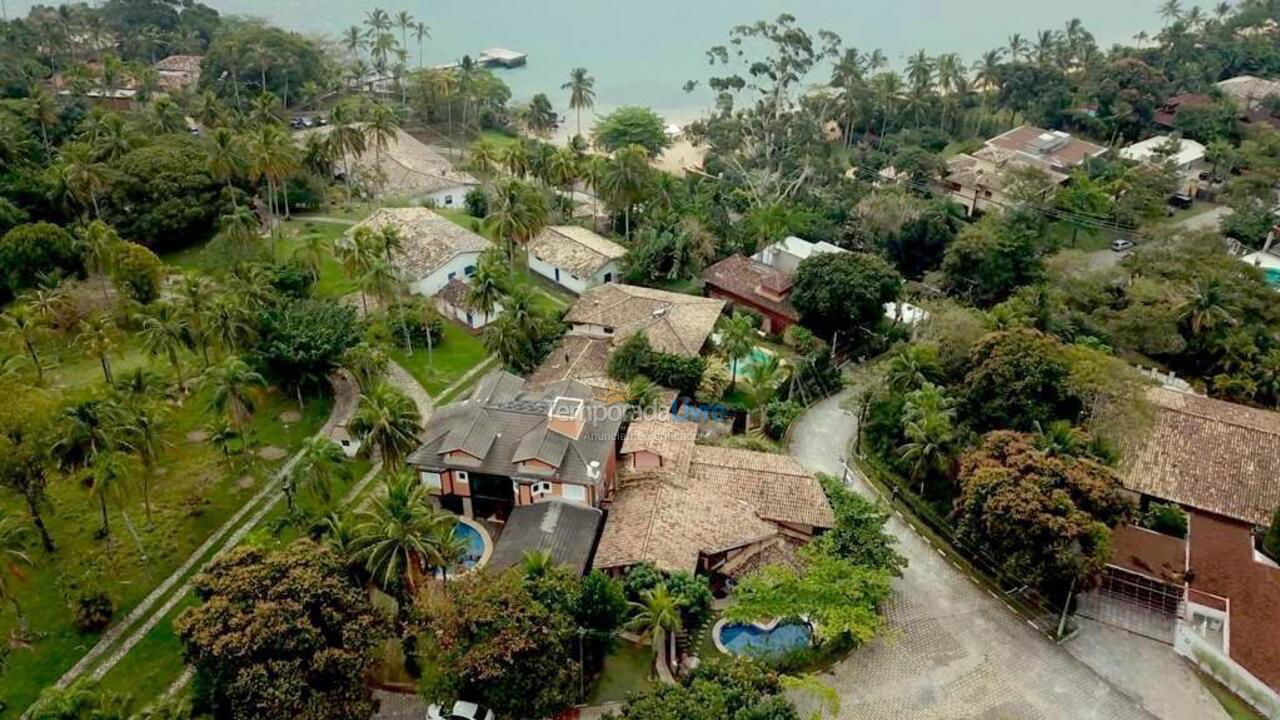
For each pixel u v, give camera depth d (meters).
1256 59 187.00
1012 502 63.06
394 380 91.44
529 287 111.19
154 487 75.88
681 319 96.44
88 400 66.94
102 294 97.12
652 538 65.25
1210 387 93.31
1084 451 70.69
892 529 73.44
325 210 130.50
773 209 122.88
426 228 112.44
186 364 91.44
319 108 182.12
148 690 58.66
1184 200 144.00
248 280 89.38
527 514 69.31
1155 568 65.75
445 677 53.22
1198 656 60.78
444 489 71.94
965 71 179.25
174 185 115.81
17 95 155.38
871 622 59.12
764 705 50.47
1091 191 128.75
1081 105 169.88
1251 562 66.19
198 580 55.19
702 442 80.88
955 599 66.62
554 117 184.50
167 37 196.12
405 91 187.50
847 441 84.62
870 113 166.62
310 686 51.06
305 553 56.22
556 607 56.38
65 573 67.12
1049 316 94.88
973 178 142.38
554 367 91.00
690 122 193.00
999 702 58.50
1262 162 137.75
